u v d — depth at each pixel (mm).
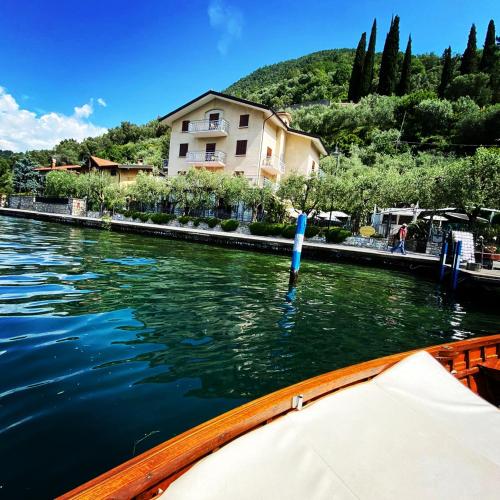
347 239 24453
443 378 2570
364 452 1789
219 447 1864
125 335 4988
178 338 5113
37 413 2941
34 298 6379
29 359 3936
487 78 58938
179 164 37562
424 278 15500
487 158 18406
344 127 62406
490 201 18219
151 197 33156
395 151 51406
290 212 30016
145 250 15664
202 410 3273
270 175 36594
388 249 23016
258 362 4578
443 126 54156
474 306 10492
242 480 1528
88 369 3848
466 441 1940
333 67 95125
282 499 1448
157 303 6863
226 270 11984
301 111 68375
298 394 2381
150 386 3633
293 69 106625
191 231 23891
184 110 36625
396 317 8062
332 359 4996
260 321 6441
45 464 2357
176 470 1627
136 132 90125
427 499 1529
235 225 29031
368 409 2170
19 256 10930
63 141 98500
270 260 16500
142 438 2744
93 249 14312
